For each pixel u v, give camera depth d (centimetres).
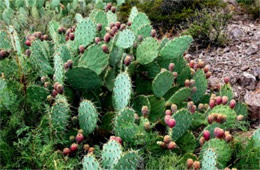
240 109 396
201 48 545
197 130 390
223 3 622
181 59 412
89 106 339
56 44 395
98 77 365
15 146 334
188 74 408
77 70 359
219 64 508
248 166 339
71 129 351
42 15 573
